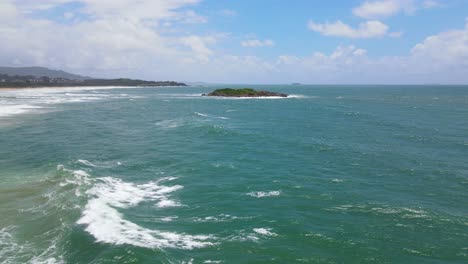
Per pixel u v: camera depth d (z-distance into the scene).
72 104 79.81
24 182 20.34
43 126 43.78
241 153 29.66
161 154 29.00
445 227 16.09
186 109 72.31
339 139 37.31
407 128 46.22
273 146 32.75
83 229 14.47
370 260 13.16
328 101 105.69
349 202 18.88
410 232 15.52
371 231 15.52
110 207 17.09
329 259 13.13
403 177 23.70
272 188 20.81
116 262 12.12
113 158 27.50
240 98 116.00
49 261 12.13
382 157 29.08
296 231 15.26
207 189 20.50
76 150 29.75
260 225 15.75
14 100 86.50
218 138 36.44
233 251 13.43
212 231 15.05
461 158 29.12
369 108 79.62
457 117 60.28
